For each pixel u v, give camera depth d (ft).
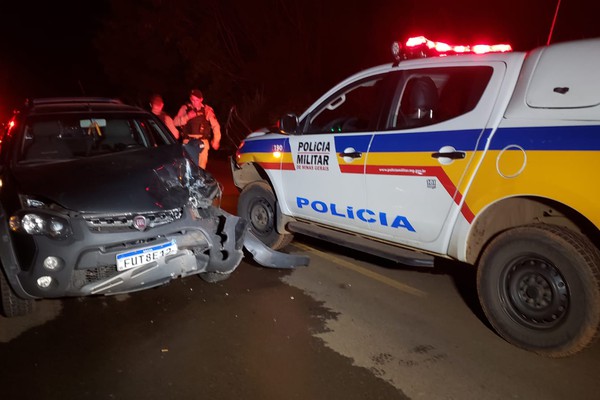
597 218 10.18
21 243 12.08
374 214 14.28
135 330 12.80
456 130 12.38
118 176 13.93
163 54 78.59
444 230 12.73
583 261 10.48
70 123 16.98
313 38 63.98
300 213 16.94
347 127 16.60
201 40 66.64
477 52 14.14
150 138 18.42
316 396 10.17
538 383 10.53
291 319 13.41
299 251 19.07
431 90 13.60
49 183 13.29
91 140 17.15
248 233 15.57
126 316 13.55
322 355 11.66
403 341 12.26
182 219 13.42
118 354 11.71
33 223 11.98
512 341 11.81
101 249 12.32
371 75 15.10
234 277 16.30
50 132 16.55
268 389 10.40
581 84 10.66
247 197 19.31
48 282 12.03
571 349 10.87
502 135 11.50
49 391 10.35
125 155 15.72
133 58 81.87
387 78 14.55
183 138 27.40
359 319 13.41
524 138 11.12
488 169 11.63
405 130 13.51
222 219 14.30
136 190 13.41
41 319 13.37
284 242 18.65
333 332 12.71
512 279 11.66
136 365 11.27
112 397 10.16
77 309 13.93
